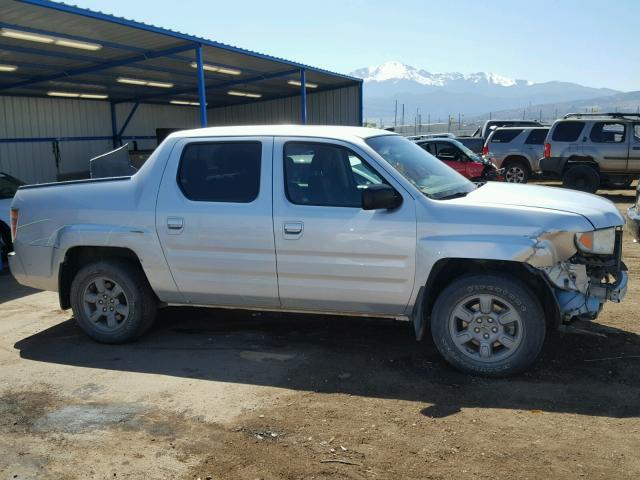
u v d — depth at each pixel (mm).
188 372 4605
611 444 3303
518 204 4289
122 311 5270
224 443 3465
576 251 4160
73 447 3488
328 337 5312
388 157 4664
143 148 26328
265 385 4293
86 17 10898
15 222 5566
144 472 3189
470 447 3316
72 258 5477
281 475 3102
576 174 15234
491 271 4312
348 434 3516
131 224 5062
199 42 13680
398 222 4344
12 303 7020
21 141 21047
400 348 4973
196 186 4949
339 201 4559
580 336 5059
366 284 4504
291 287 4707
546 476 3006
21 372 4734
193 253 4910
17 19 11023
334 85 22562
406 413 3770
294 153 4727
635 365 4426
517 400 3914
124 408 3992
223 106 27828
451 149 16812
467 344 4398
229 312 6188
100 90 21562
